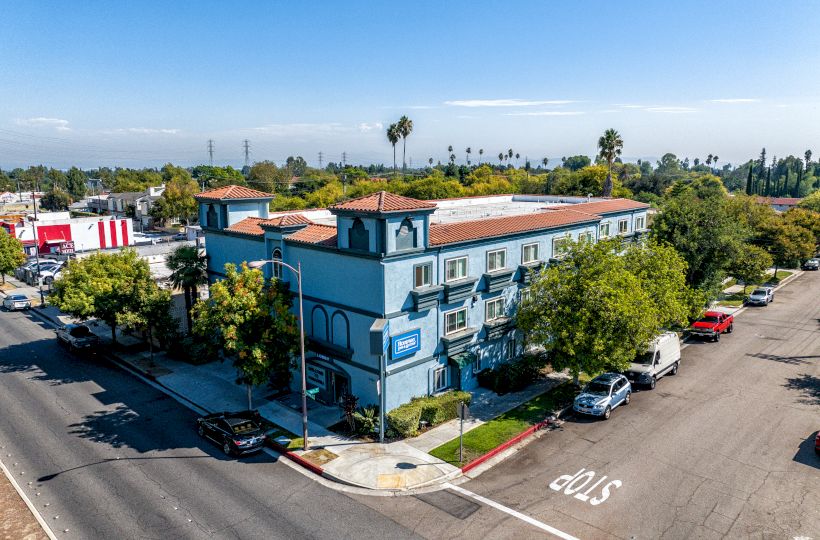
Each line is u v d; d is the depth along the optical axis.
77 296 33.19
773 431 24.12
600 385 26.75
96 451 22.84
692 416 25.89
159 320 33.03
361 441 23.47
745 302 51.28
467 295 28.02
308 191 127.62
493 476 20.67
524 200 54.94
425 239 25.78
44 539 16.72
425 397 26.56
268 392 29.27
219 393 29.09
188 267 34.91
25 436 24.20
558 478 20.39
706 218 40.38
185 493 19.58
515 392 28.97
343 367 26.69
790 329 41.94
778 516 17.78
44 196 145.50
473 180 119.06
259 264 22.25
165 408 27.48
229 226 34.66
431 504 18.80
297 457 22.08
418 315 26.12
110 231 79.50
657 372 30.03
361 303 25.39
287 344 25.69
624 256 30.70
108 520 17.84
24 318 46.50
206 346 27.08
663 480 20.09
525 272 31.81
